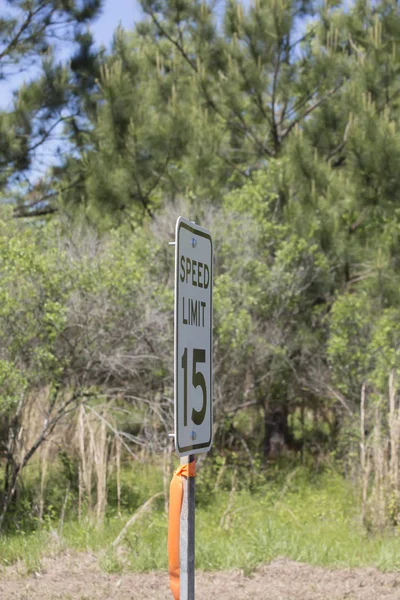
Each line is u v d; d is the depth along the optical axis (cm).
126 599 1123
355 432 1933
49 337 1678
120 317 1862
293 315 2259
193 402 670
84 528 1539
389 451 1817
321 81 2536
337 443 2370
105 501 1631
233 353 2050
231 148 2672
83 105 2875
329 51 2512
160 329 1933
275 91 2539
